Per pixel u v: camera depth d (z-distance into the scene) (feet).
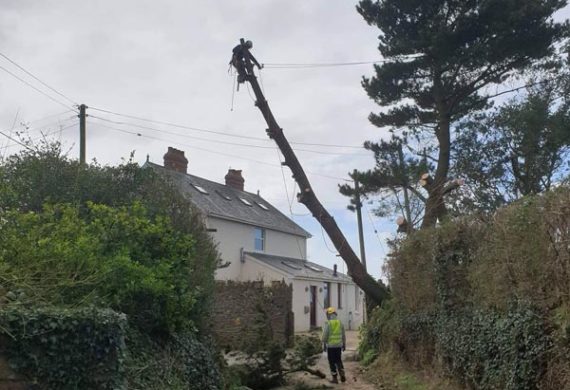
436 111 68.64
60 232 26.05
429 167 69.67
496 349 28.40
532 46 59.67
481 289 30.89
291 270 102.01
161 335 28.60
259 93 60.80
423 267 41.98
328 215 62.39
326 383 44.86
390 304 53.47
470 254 34.65
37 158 37.27
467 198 62.08
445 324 36.24
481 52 59.82
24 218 25.71
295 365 43.93
